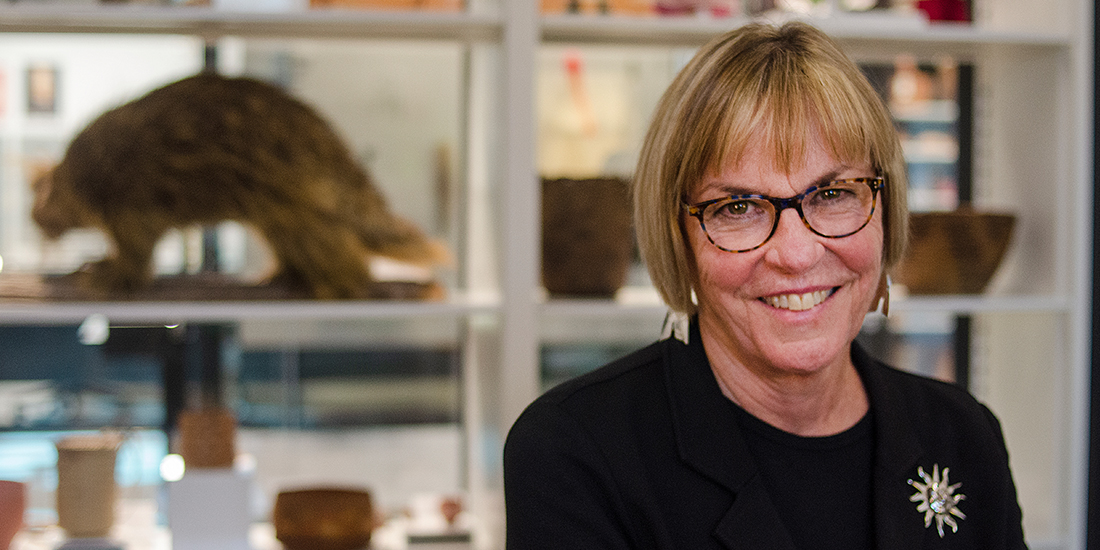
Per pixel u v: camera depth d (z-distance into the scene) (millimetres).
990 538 968
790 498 900
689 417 906
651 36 1875
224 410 1989
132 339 2061
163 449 2072
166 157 1702
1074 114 1893
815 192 850
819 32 884
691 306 950
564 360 2150
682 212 913
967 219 1891
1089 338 1912
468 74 2150
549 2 1851
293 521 1819
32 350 2027
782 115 836
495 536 1768
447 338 2174
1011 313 2082
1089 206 1907
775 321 868
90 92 2000
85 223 1710
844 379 940
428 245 1853
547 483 892
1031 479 2008
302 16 1709
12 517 1675
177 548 1812
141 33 1894
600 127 2137
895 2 2107
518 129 1710
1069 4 1901
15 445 2016
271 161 1728
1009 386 2096
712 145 858
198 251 2043
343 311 1695
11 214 1959
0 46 1960
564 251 1801
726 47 879
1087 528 1913
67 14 1684
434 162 2166
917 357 2260
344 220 1758
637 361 974
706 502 888
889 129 888
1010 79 2068
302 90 2115
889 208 911
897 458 919
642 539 895
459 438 2182
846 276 868
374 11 1712
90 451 1866
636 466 895
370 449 2152
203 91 1753
